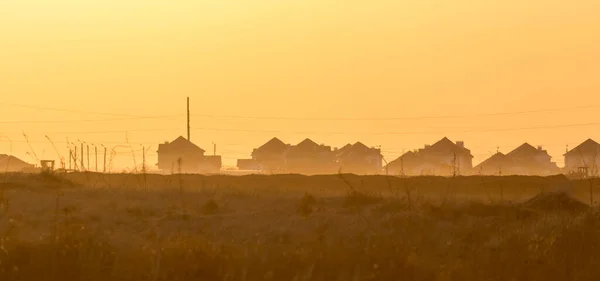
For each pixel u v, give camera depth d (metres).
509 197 142.25
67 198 108.19
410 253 61.03
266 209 100.88
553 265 61.72
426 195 130.25
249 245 64.25
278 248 62.19
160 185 154.62
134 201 106.38
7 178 131.50
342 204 107.88
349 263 58.19
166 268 54.75
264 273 55.19
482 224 83.88
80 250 55.22
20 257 54.47
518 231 75.75
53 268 52.88
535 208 101.56
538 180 190.38
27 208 91.94
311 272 55.09
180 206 100.50
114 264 54.56
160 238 67.44
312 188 173.62
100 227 71.44
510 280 58.16
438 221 87.31
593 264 62.19
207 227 79.75
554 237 68.94
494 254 64.44
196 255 56.56
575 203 102.94
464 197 128.12
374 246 62.00
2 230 66.12
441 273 57.25
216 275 54.59
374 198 109.25
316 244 64.44
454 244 69.19
